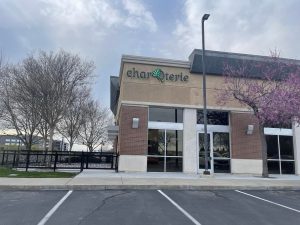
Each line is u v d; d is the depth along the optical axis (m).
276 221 8.46
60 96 24.03
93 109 42.56
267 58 20.86
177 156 20.17
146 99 20.02
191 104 20.56
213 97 20.89
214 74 21.09
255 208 10.06
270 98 18.41
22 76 24.00
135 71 20.17
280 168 21.33
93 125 43.91
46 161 21.11
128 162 19.20
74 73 24.97
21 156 22.17
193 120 20.53
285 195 12.84
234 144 20.77
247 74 20.53
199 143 20.59
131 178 15.52
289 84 18.75
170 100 20.31
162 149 20.06
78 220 7.88
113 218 8.15
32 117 26.22
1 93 25.38
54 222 7.64
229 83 20.30
